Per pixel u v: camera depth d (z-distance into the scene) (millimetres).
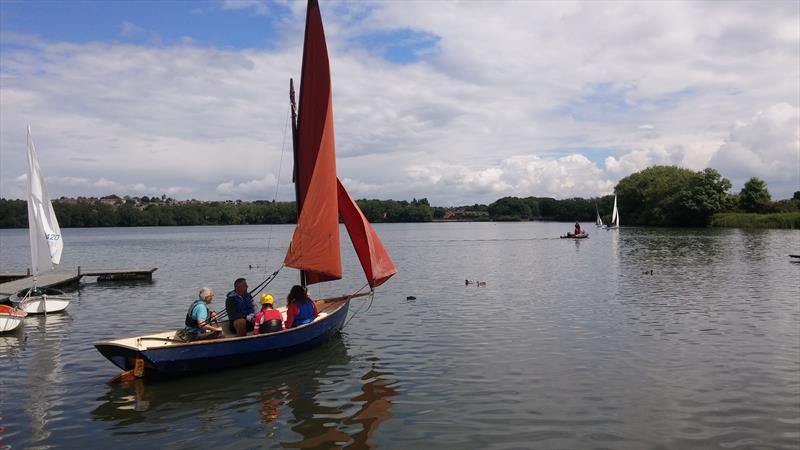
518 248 65938
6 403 12969
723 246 59562
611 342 17750
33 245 24812
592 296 27062
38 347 18484
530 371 14852
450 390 13469
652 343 17531
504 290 29750
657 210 125875
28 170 24500
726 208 119875
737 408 11977
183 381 14391
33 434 11211
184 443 10711
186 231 159500
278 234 129250
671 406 12156
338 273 19000
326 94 17969
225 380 14430
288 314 17156
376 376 14664
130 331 21094
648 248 58906
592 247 63531
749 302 24516
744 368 14781
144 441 10828
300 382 14242
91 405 12789
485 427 11219
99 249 76438
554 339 18297
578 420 11484
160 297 29812
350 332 19828
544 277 35406
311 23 17891
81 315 24453
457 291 29734
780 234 83500
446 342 18172
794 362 15273
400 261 49750
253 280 37188
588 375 14422
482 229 151125
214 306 26625
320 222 18422
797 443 10281
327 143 18219
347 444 10562
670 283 31016
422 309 24266
